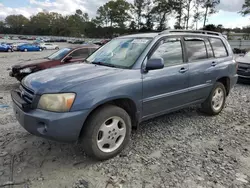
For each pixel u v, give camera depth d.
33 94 2.87
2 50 31.91
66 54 7.75
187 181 2.71
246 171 2.93
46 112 2.71
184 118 4.80
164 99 3.72
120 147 3.26
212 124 4.51
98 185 2.63
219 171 2.91
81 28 100.12
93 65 3.66
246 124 4.54
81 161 3.12
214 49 4.74
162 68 3.61
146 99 3.45
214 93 4.79
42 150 3.38
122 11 82.19
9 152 3.31
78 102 2.75
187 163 3.09
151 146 3.57
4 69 12.99
